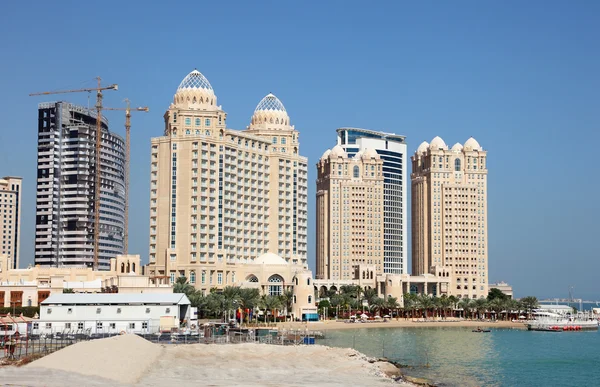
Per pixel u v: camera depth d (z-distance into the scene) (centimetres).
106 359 14388
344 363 16962
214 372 14975
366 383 14712
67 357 14338
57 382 12656
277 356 17138
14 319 19750
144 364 14862
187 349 17075
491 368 18988
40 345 17250
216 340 19162
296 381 14538
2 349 16900
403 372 17612
